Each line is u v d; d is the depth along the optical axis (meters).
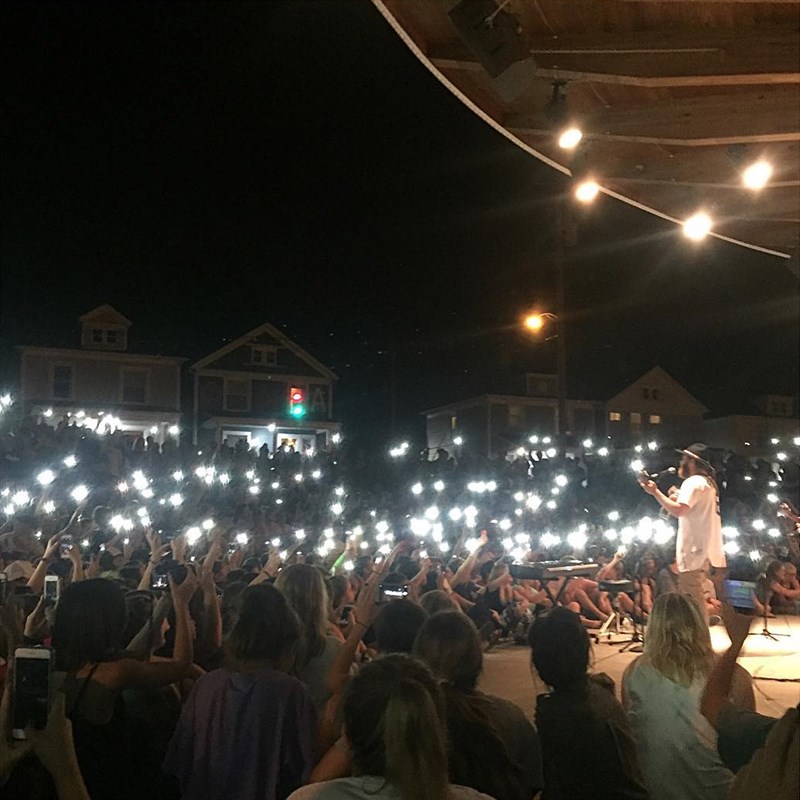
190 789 4.23
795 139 7.12
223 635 6.62
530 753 4.08
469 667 4.14
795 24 6.04
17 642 4.08
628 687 4.67
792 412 51.94
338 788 3.06
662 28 6.33
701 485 10.62
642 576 14.88
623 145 8.26
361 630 4.68
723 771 4.34
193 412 44.00
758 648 11.57
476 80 7.34
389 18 6.29
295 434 45.38
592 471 24.62
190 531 12.08
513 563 13.18
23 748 3.23
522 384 48.88
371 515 21.02
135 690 4.99
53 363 41.31
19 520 11.91
